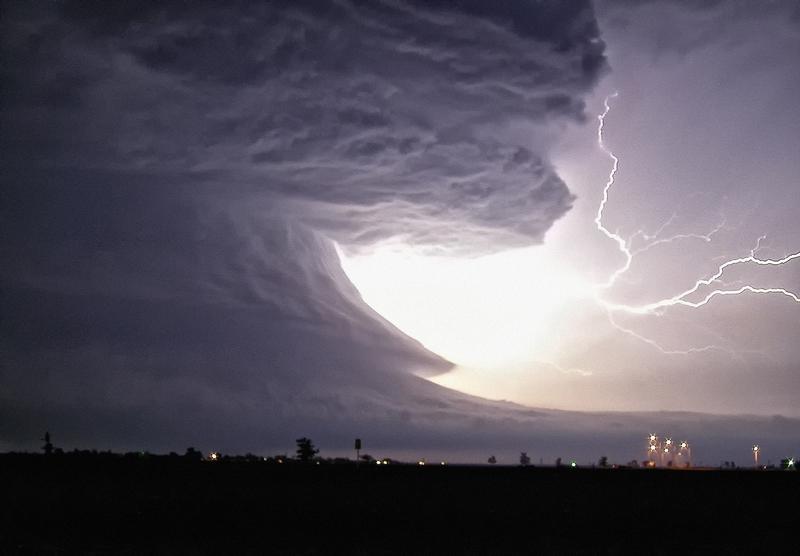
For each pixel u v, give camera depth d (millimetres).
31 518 23344
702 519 24766
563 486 33938
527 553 19047
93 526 22250
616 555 19000
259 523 23031
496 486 34000
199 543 20078
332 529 22328
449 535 21594
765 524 24188
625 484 34812
